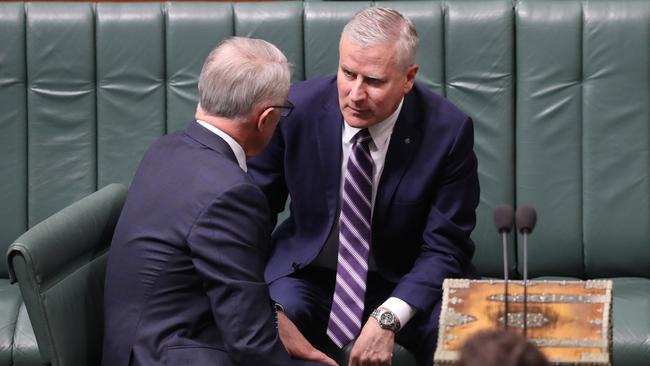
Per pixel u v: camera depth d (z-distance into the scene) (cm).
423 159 920
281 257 961
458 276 909
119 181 1131
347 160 927
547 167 1100
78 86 1134
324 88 950
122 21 1130
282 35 1123
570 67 1098
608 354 664
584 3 1105
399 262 952
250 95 798
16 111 1133
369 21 857
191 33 1127
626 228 1092
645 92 1090
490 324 699
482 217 1105
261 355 759
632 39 1089
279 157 956
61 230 837
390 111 877
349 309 912
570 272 1116
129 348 777
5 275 1139
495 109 1105
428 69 1114
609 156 1095
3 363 981
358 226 923
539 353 429
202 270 759
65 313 829
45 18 1131
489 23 1105
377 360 864
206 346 777
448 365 664
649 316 986
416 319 898
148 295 778
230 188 764
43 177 1135
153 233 780
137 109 1130
